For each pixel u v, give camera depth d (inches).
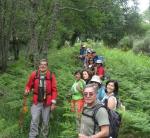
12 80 576.7
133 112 455.2
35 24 616.7
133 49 1621.6
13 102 474.0
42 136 417.7
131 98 539.8
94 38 1551.4
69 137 382.6
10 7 692.7
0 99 514.3
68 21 843.4
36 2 617.6
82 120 242.2
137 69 792.9
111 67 870.4
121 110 376.2
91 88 240.2
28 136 426.9
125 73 761.0
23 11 706.2
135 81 701.3
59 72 654.5
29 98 488.4
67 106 445.4
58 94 501.4
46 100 408.8
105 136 235.1
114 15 896.3
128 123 397.1
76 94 424.2
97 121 237.5
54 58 841.5
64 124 403.2
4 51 706.8
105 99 323.9
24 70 622.2
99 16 860.6
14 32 778.8
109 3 753.0
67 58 885.2
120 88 590.6
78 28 880.3
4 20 701.3
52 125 450.6
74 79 564.4
